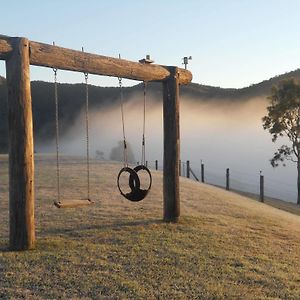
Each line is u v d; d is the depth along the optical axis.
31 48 8.23
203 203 14.33
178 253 8.26
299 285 7.06
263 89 117.94
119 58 9.64
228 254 8.41
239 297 6.42
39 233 9.53
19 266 7.27
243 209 13.93
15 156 8.09
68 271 7.12
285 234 10.72
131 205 13.09
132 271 7.24
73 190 15.78
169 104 10.75
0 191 15.41
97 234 9.48
